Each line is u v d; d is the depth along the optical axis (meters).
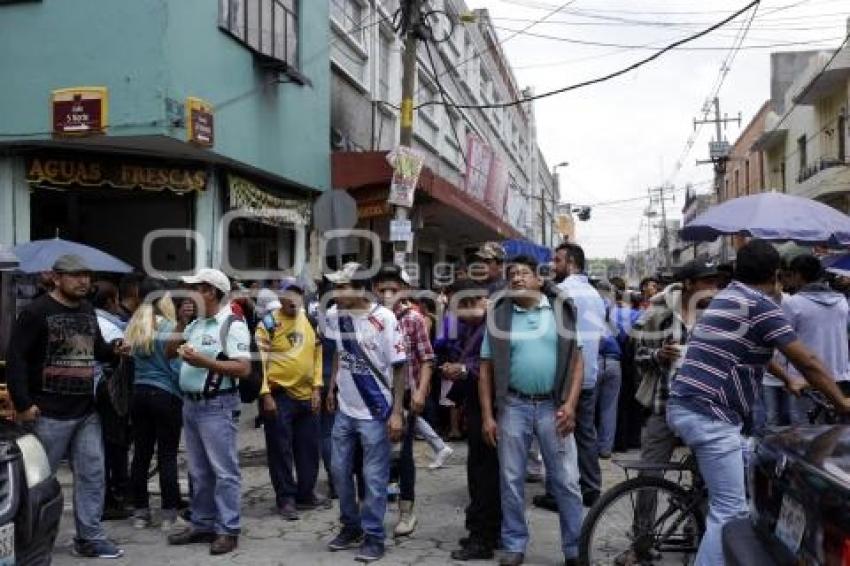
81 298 5.67
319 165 13.62
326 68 13.94
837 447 3.38
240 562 5.59
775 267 4.38
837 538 2.87
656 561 5.03
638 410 9.66
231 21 10.67
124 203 11.14
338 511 6.87
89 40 9.44
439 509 6.97
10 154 9.77
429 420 9.63
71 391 5.51
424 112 20.64
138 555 5.76
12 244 9.71
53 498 4.49
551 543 6.01
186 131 9.61
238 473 5.94
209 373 5.78
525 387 5.36
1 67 9.62
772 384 7.07
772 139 31.33
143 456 6.46
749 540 3.69
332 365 7.04
